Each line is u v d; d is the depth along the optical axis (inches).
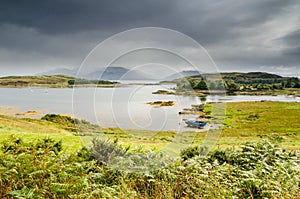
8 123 474.3
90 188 119.0
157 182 128.1
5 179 107.0
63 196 105.1
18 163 114.5
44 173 112.7
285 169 134.1
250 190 115.8
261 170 129.8
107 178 135.4
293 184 123.6
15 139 161.6
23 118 569.3
